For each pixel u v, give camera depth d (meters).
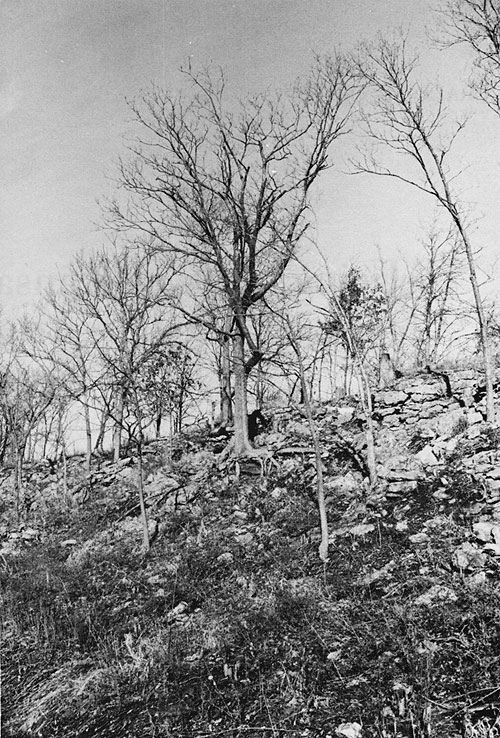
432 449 11.84
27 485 20.62
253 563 9.76
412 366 25.38
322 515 9.25
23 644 8.52
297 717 5.26
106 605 9.39
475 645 5.57
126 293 17.92
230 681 6.18
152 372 19.75
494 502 8.91
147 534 11.88
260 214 17.42
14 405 20.23
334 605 7.39
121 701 6.39
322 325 12.51
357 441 14.40
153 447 20.19
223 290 17.06
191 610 8.58
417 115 14.41
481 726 4.46
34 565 12.12
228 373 22.94
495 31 14.73
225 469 15.79
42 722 6.41
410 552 8.30
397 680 5.41
